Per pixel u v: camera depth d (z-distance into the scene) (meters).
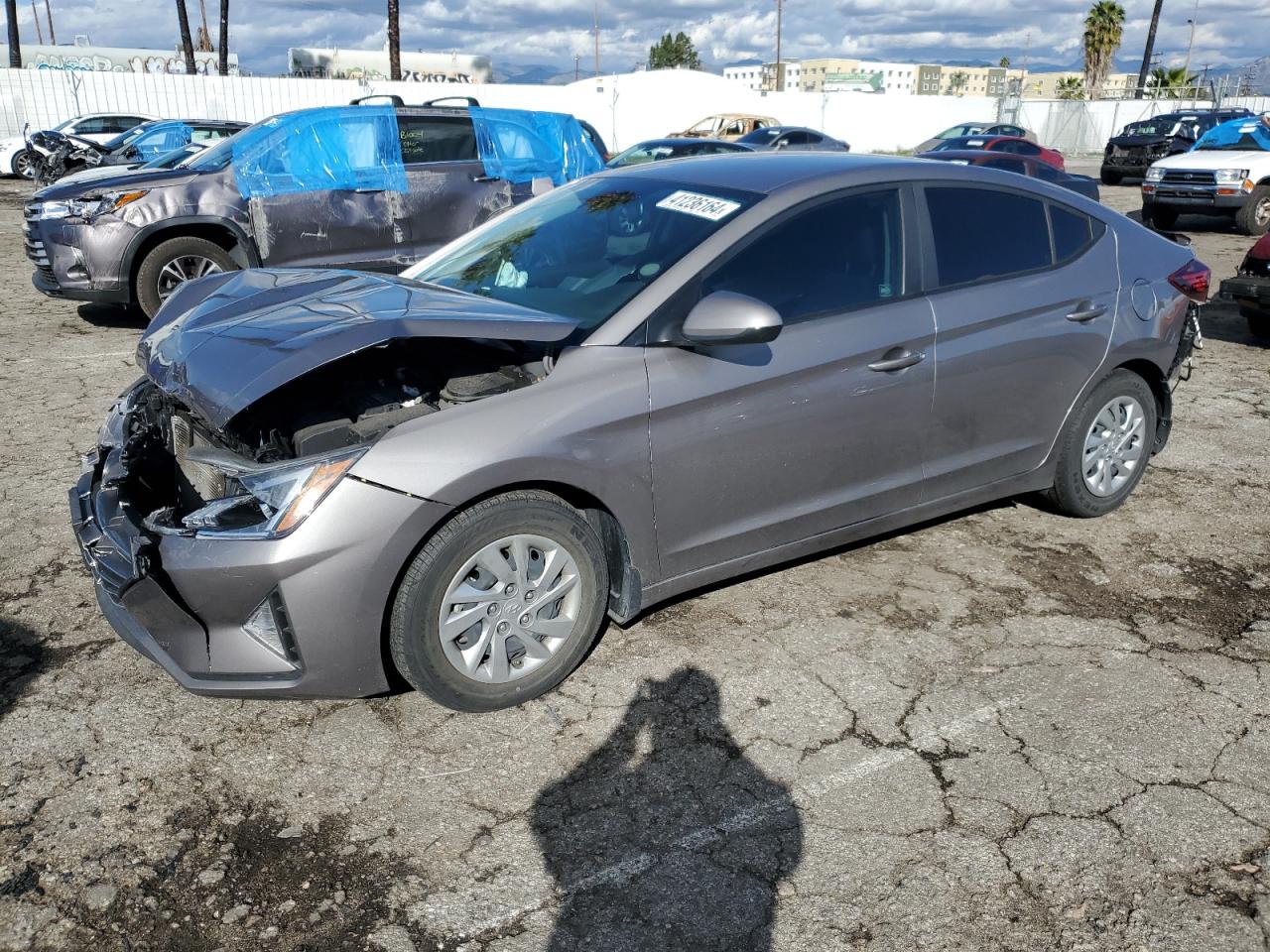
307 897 2.44
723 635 3.62
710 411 3.27
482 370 3.35
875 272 3.67
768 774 2.89
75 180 8.15
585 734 3.06
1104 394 4.41
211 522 2.82
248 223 8.06
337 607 2.80
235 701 3.22
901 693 3.28
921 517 4.00
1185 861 2.56
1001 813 2.73
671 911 2.40
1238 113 23.05
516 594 3.08
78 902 2.41
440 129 8.52
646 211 3.72
